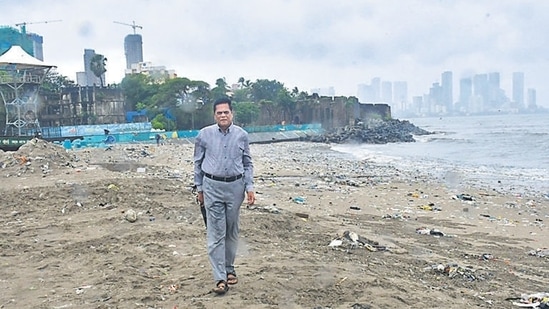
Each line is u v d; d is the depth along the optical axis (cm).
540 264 837
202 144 518
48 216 969
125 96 7950
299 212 1227
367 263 693
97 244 743
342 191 1820
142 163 2827
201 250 691
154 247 713
